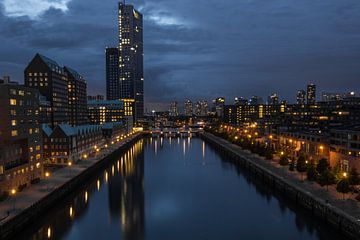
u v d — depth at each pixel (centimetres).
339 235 8062
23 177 11369
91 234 8781
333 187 10981
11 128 10706
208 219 10019
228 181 15225
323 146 15262
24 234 8619
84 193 13100
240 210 10862
